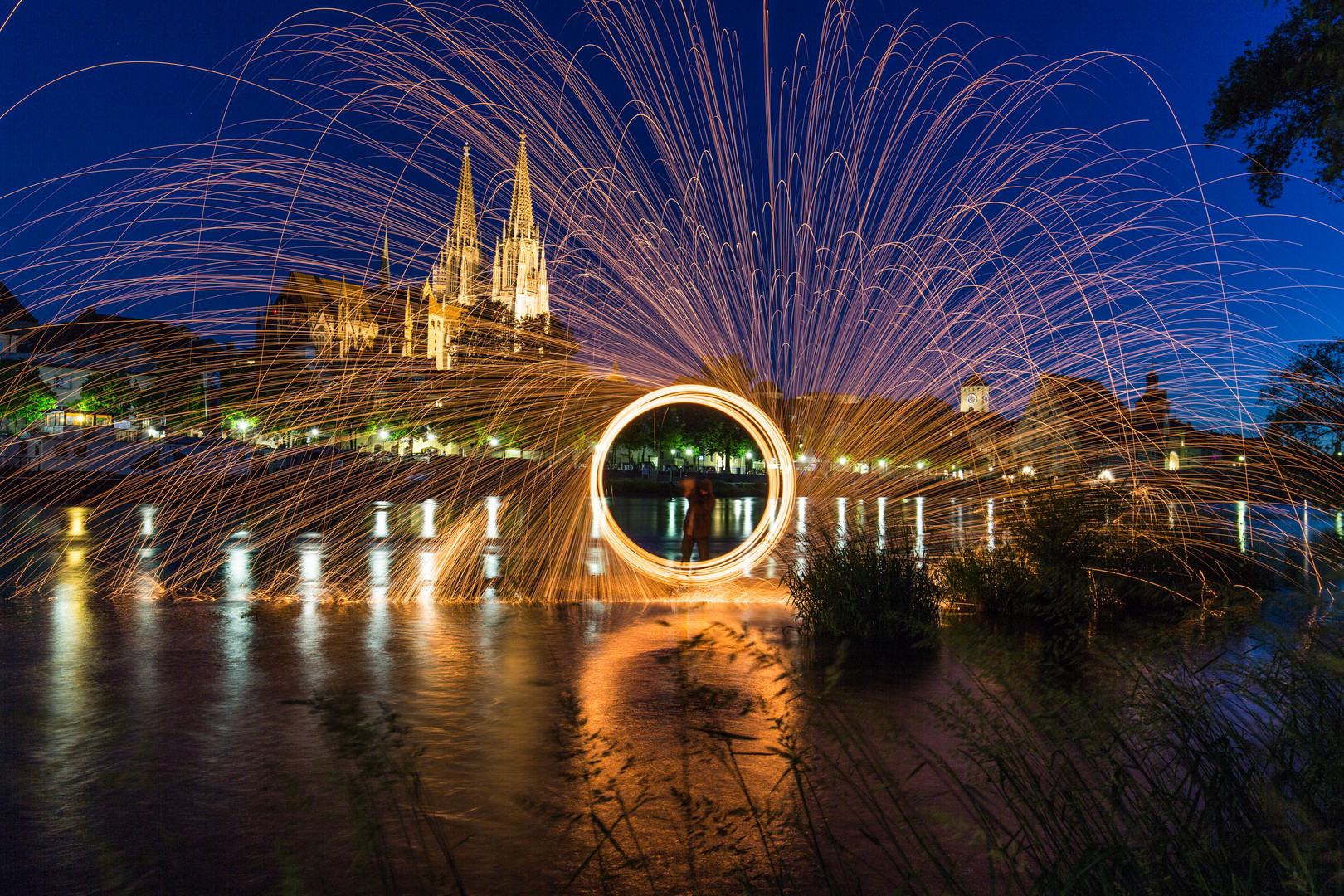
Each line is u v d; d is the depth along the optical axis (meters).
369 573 12.33
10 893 3.01
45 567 12.73
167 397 32.06
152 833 3.51
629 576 12.27
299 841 3.43
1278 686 3.06
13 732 4.86
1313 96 8.96
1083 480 10.10
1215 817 2.38
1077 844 2.32
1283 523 16.14
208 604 9.56
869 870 3.15
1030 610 8.34
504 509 27.44
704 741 4.65
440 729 4.93
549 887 3.04
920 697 5.50
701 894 3.00
